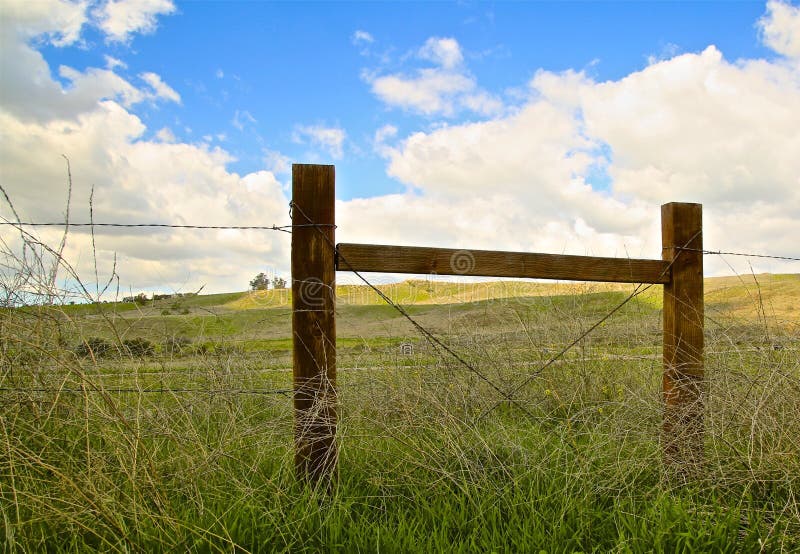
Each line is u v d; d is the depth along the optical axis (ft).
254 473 10.06
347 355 15.65
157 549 7.97
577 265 12.01
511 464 10.94
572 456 11.55
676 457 11.07
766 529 8.80
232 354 14.35
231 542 7.57
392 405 12.23
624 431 11.92
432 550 8.17
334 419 10.15
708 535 8.45
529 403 15.44
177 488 9.37
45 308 10.14
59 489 8.31
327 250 10.36
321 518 8.89
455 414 12.86
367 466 10.84
